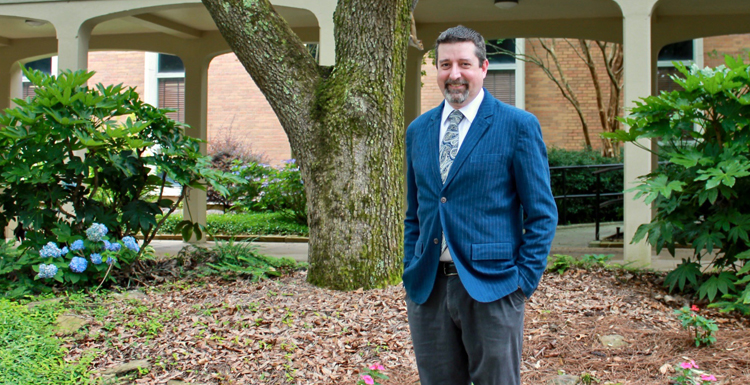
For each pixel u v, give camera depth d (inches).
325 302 192.7
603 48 505.7
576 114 572.7
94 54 629.0
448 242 92.7
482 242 91.9
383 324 173.2
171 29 369.7
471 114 95.1
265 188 425.7
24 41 438.0
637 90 258.7
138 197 242.1
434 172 96.1
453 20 362.6
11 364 136.0
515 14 344.8
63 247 217.5
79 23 320.5
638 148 255.4
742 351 155.3
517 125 92.1
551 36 359.9
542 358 154.5
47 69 642.2
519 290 93.0
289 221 434.6
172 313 185.0
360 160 209.8
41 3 323.9
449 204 93.7
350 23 211.9
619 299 202.1
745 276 200.1
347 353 155.4
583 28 354.3
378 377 128.2
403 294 199.0
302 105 214.8
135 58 625.0
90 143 208.1
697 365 142.3
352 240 208.7
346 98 210.4
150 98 624.7
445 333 97.2
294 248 361.1
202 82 400.8
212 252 257.6
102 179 238.7
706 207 215.8
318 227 213.3
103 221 226.4
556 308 191.6
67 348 157.3
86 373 140.9
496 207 92.2
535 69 577.6
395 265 213.9
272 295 201.6
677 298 205.8
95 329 170.6
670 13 335.3
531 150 91.2
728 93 193.3
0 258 213.9
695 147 214.7
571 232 421.1
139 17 343.0
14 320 162.1
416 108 376.5
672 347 159.0
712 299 193.2
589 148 514.3
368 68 211.3
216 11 211.5
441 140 97.5
